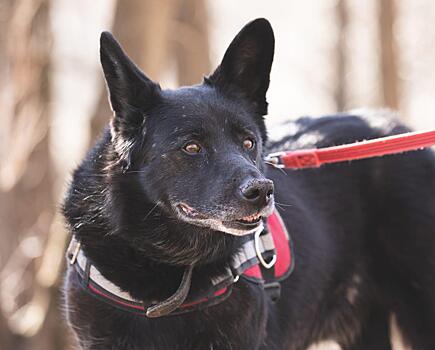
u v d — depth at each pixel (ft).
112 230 15.78
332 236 20.11
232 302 15.93
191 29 48.83
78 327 16.38
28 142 42.93
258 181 14.42
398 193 20.36
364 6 82.74
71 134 77.97
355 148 18.01
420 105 99.45
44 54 42.57
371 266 20.94
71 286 16.46
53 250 32.81
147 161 15.66
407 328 21.01
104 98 32.27
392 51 59.11
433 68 93.56
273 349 17.74
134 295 15.79
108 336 16.07
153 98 15.93
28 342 32.86
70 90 84.89
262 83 16.92
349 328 21.50
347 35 67.62
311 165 18.31
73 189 16.60
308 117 21.99
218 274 15.90
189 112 15.67
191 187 15.34
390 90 59.21
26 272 39.29
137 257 15.85
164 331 15.85
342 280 20.61
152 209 15.69
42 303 32.86
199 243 15.74
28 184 42.65
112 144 16.17
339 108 67.36
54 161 46.26
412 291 20.58
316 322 20.24
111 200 15.85
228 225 14.93
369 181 20.63
